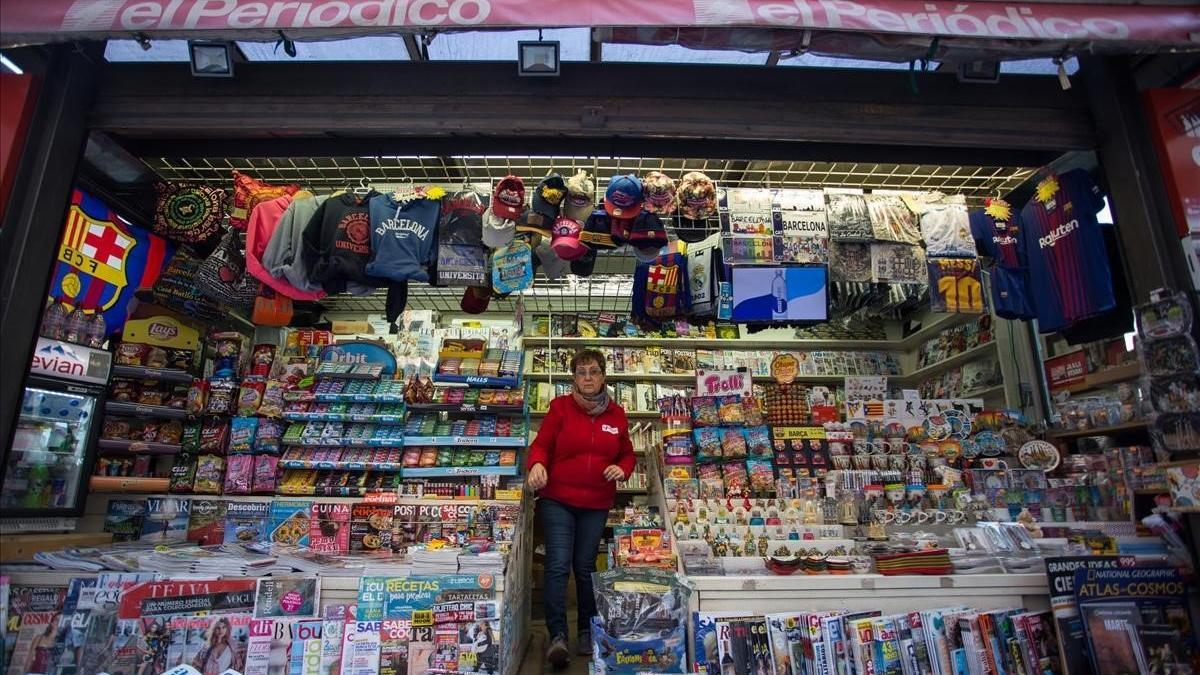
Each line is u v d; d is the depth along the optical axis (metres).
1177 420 2.23
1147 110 2.39
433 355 4.18
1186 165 2.32
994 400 4.77
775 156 2.67
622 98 2.36
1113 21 2.04
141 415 3.42
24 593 2.25
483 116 2.33
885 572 2.51
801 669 2.21
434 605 2.25
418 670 2.16
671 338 5.77
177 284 3.15
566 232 2.71
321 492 3.23
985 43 2.06
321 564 2.48
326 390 3.45
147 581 2.24
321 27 1.89
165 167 3.09
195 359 3.59
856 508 3.11
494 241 2.81
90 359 2.93
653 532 2.84
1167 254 2.29
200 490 3.20
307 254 2.80
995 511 3.14
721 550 2.77
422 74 2.37
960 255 2.94
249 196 2.88
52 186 2.18
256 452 3.32
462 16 1.90
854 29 1.94
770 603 2.40
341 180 3.23
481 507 3.13
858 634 2.24
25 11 1.89
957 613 2.35
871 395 4.61
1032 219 3.04
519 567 2.98
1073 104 2.53
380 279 2.89
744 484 3.38
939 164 2.81
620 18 1.91
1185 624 2.29
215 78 2.35
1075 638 2.27
